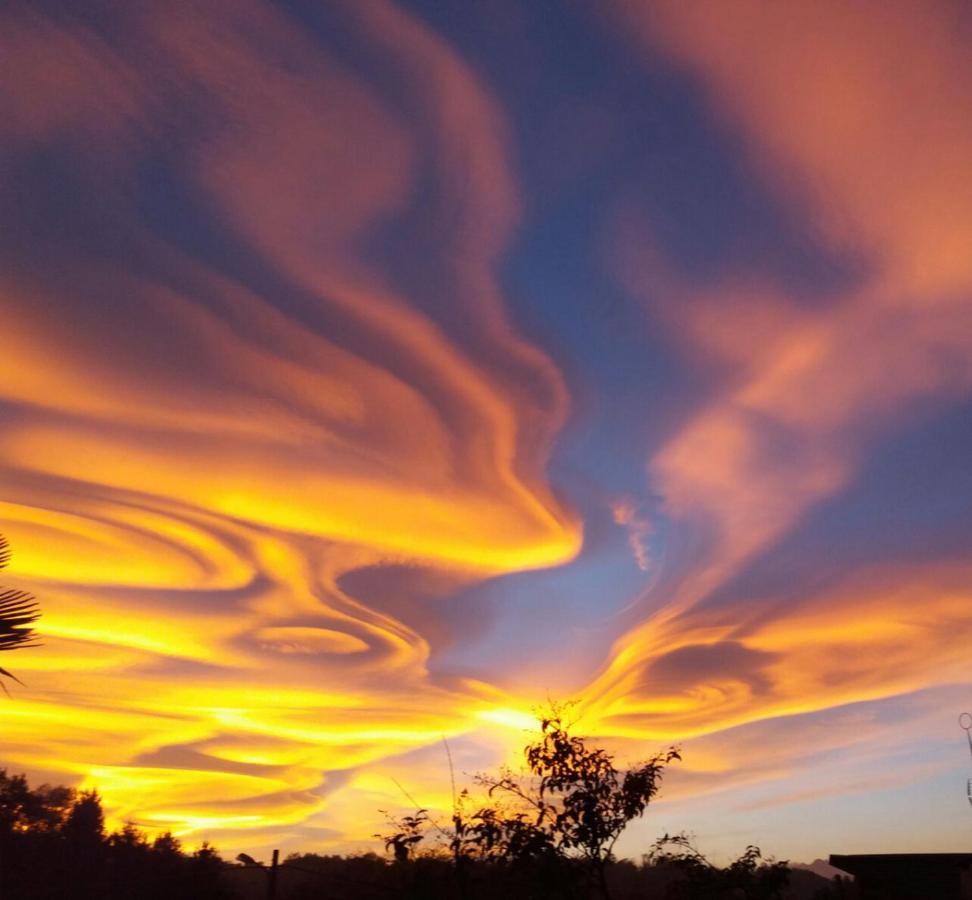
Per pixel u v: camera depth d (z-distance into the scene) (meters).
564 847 16.47
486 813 16.62
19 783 37.19
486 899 16.39
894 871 28.94
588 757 16.78
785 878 17.27
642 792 16.53
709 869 17.44
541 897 15.93
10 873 34.69
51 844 36.31
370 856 20.67
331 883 22.98
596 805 16.50
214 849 37.97
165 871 36.50
